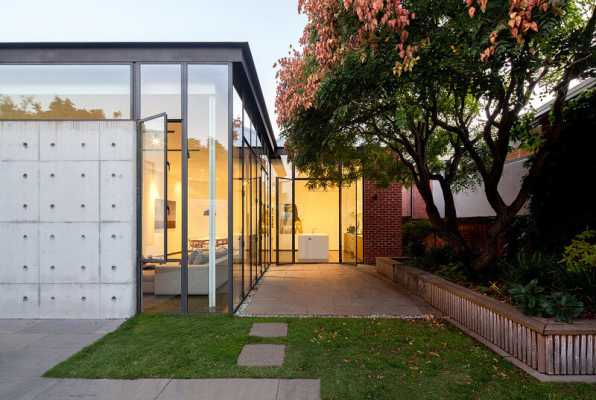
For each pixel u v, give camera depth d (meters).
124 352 4.90
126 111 7.12
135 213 6.89
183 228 6.96
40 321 6.51
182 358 4.71
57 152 6.77
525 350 4.60
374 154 9.81
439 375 4.25
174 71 7.17
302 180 14.89
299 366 4.48
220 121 7.16
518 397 3.73
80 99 7.13
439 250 9.49
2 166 6.74
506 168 11.52
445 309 6.89
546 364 4.27
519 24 4.02
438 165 10.21
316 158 8.80
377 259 12.25
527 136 8.01
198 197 7.15
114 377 4.20
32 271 6.70
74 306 6.69
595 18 5.23
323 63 5.99
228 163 7.08
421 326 6.11
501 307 5.14
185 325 6.11
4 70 7.20
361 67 5.56
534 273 5.74
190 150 7.15
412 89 6.11
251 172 9.34
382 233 13.84
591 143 7.02
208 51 7.06
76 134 6.80
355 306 7.50
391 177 10.33
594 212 6.96
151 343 5.25
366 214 13.87
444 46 5.12
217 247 7.12
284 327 6.01
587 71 5.95
